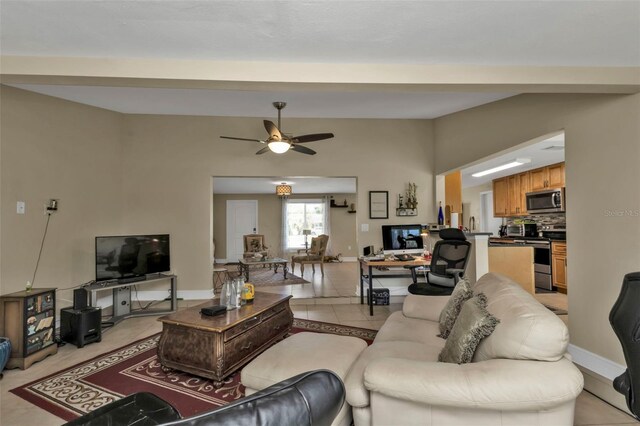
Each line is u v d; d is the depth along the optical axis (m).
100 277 4.04
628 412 2.09
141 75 2.13
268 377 1.82
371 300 4.36
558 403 1.25
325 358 1.93
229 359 2.49
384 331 2.40
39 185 3.77
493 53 2.06
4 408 2.19
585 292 2.57
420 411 1.42
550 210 5.70
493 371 1.32
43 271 3.79
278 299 3.19
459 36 1.87
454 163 4.69
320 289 5.75
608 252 2.39
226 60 2.16
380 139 5.25
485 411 1.34
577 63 2.18
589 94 2.54
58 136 3.99
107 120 4.65
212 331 2.39
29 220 3.67
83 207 4.29
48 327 3.03
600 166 2.45
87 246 4.33
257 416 0.65
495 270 4.82
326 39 1.91
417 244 4.84
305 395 0.74
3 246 3.42
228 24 1.76
